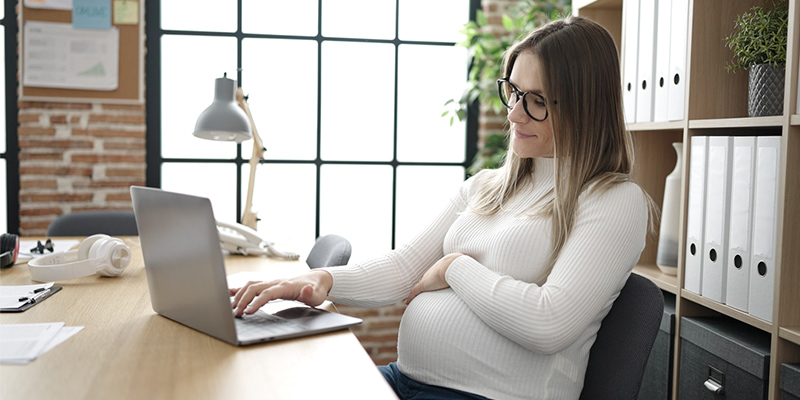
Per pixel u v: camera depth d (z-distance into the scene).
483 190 1.52
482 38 3.07
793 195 1.48
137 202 1.22
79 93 2.93
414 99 3.35
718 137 1.74
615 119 1.33
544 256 1.27
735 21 1.87
